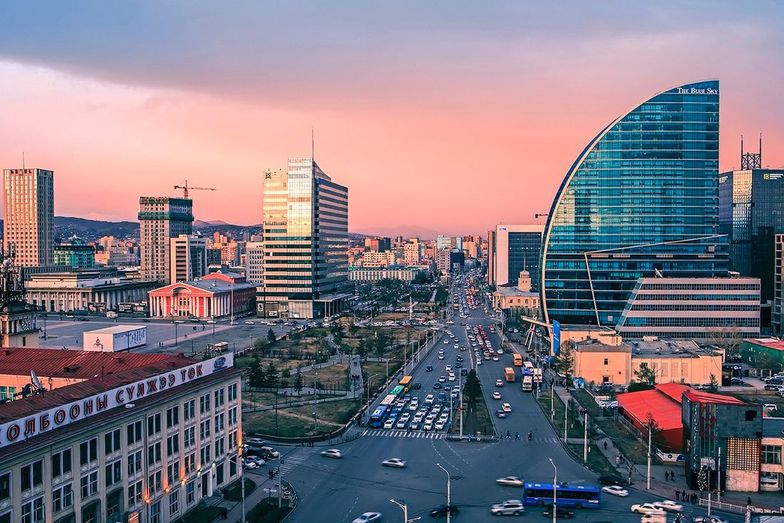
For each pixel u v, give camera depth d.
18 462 88.38
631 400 190.12
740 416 134.75
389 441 168.88
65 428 96.38
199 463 127.31
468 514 120.31
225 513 119.81
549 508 124.00
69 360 137.38
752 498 130.88
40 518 92.00
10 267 191.88
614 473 143.75
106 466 103.88
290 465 149.12
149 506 112.69
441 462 151.12
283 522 116.19
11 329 183.88
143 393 113.50
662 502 126.12
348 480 138.88
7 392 131.50
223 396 136.38
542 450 160.75
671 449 153.12
